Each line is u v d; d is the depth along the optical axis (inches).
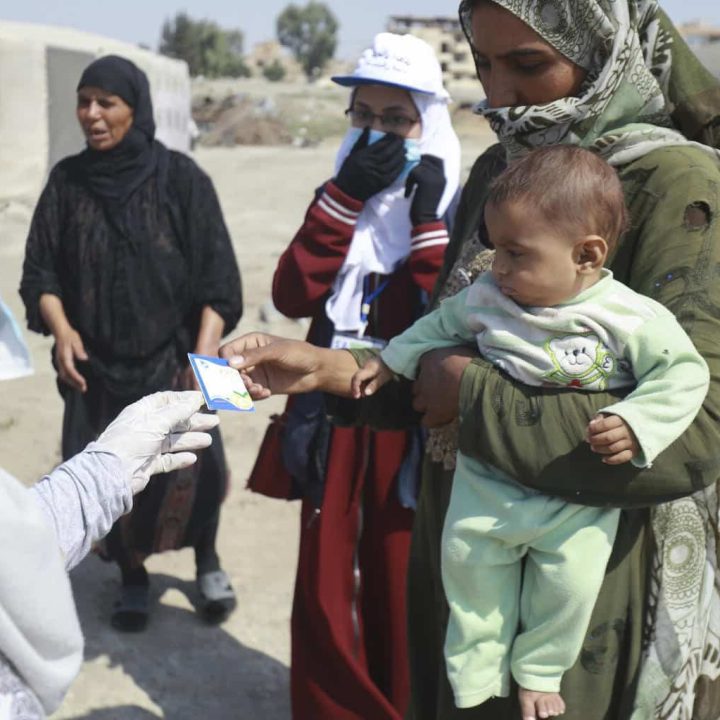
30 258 160.9
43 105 631.8
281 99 2022.6
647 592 82.4
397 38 134.8
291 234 511.5
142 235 156.5
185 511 164.1
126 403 160.4
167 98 775.7
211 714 152.2
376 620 134.4
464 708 86.7
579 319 75.7
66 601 60.7
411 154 133.0
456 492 83.0
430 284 132.0
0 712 57.9
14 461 232.5
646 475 74.9
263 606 180.1
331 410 96.8
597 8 80.4
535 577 80.3
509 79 85.2
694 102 86.6
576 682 81.0
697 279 76.7
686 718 84.1
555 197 73.9
